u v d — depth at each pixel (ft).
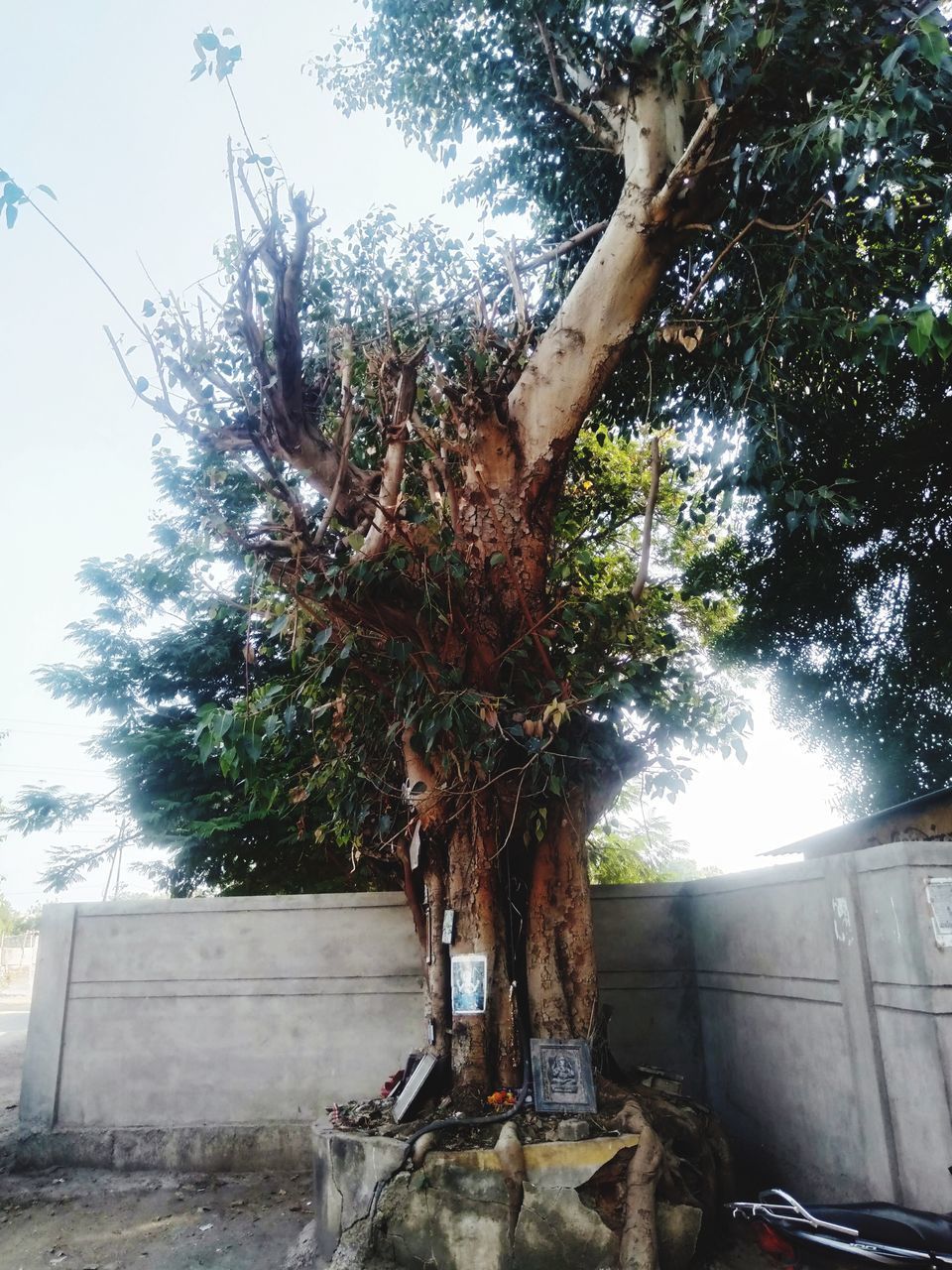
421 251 29.01
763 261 23.15
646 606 22.29
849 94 16.92
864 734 35.76
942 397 30.73
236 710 19.80
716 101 18.60
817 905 16.39
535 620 19.02
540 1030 17.43
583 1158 14.76
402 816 20.26
